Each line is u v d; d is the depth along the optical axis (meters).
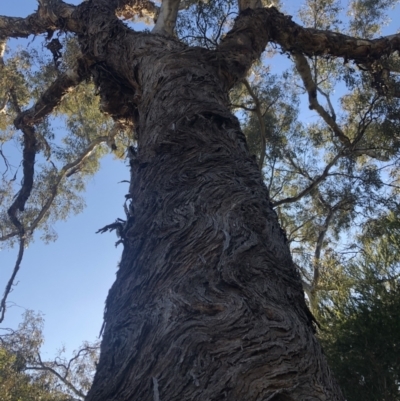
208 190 2.84
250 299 2.11
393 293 6.57
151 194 2.96
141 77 4.86
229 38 6.16
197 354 1.84
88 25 6.32
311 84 9.48
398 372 6.04
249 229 2.58
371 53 7.62
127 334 2.10
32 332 11.48
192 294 2.13
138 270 2.46
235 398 1.68
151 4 9.52
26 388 10.55
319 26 11.80
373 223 10.50
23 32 8.68
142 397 1.79
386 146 11.07
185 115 3.65
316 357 2.00
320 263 10.03
